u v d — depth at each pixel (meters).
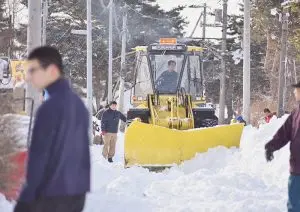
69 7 122.44
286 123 14.64
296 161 14.33
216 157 29.11
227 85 117.50
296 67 103.31
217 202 19.56
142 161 29.05
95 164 27.06
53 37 120.25
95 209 18.19
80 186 9.37
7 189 15.40
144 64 39.78
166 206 19.09
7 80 37.97
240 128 29.73
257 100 106.19
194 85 39.66
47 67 9.32
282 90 60.59
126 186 22.36
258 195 20.47
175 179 24.14
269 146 14.70
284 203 19.02
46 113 8.99
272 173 24.67
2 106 15.73
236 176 22.69
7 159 15.27
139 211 18.44
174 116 34.88
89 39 62.12
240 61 118.94
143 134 29.09
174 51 39.66
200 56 40.03
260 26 96.75
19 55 65.69
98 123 61.50
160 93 38.75
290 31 73.25
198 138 29.48
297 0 57.00
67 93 9.30
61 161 9.00
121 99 75.06
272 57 100.00
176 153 29.27
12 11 71.06
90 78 60.59
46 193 8.98
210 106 39.22
